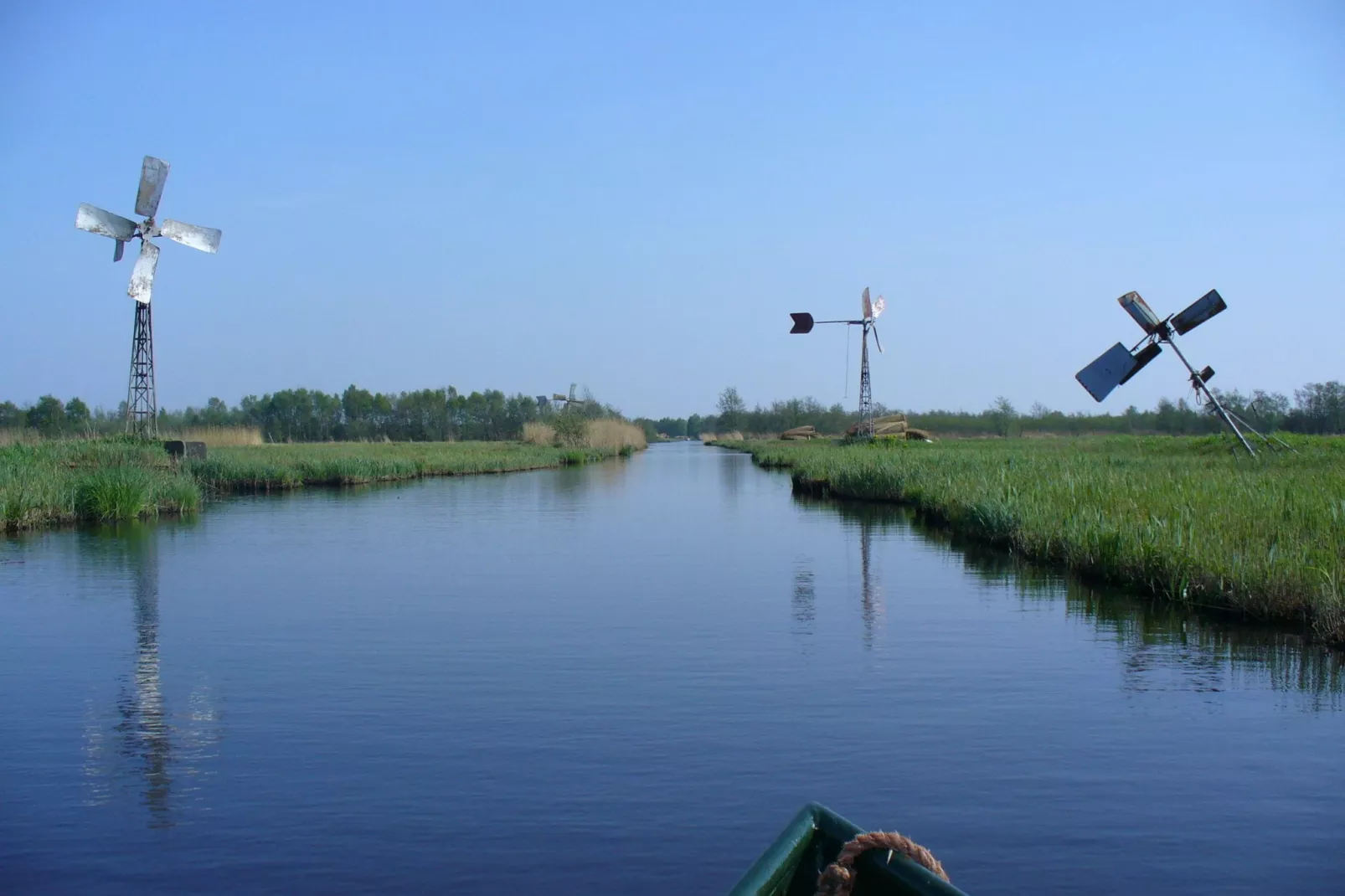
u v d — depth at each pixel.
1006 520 17.45
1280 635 10.48
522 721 7.73
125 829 5.82
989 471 23.73
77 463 29.14
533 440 71.12
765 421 121.44
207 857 5.46
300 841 5.64
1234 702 8.12
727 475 44.66
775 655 9.79
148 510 24.45
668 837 5.63
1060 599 12.63
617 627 11.13
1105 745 7.11
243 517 24.50
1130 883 5.10
